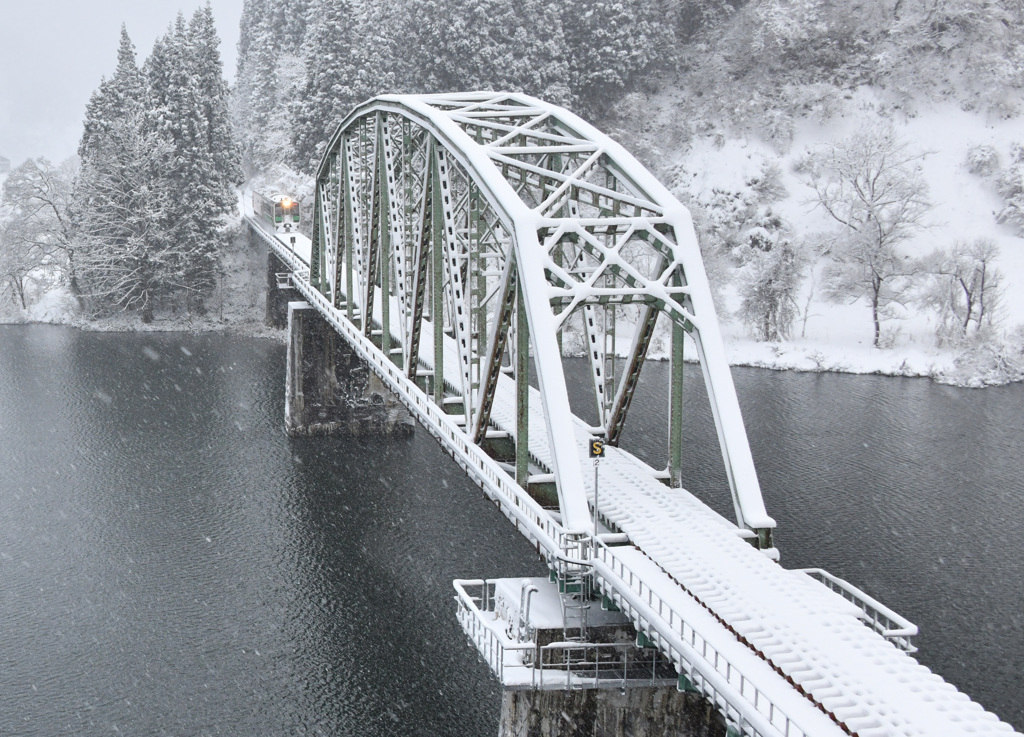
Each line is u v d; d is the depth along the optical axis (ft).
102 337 306.35
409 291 130.72
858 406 222.28
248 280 338.75
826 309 281.74
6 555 152.15
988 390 234.99
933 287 267.59
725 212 313.32
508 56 316.19
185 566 147.95
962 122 319.06
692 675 63.10
